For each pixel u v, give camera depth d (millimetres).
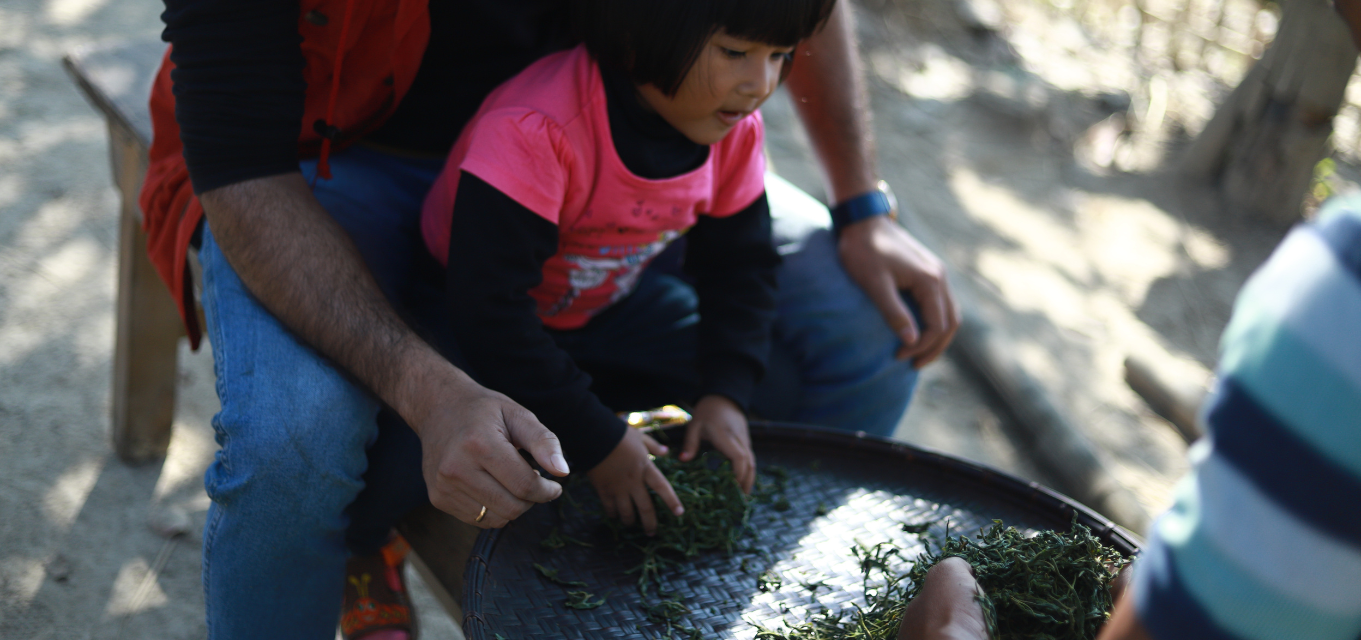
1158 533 653
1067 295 3424
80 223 2754
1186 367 3129
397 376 1180
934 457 1373
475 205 1232
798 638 1104
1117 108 4688
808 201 1893
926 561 1132
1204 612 617
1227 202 4117
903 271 1747
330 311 1229
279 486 1184
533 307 1281
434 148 1584
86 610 1806
